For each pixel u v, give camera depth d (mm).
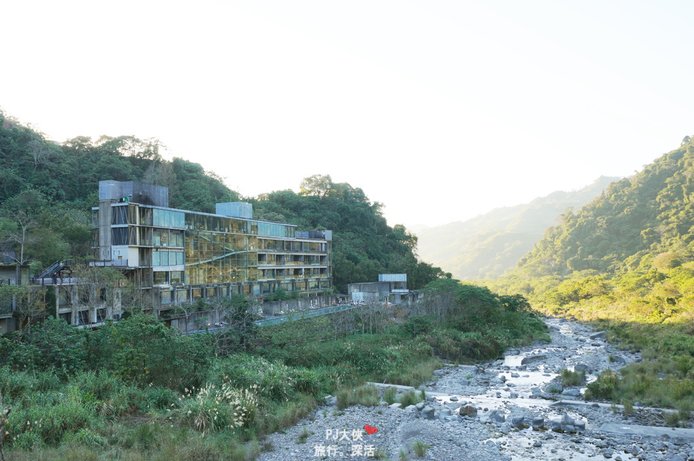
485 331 67438
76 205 82812
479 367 48438
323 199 137250
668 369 40281
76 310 48406
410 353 50812
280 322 59125
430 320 68062
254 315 49062
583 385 38750
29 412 22672
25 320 42312
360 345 48156
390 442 24875
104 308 52094
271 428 26781
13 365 29734
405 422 28000
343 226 132875
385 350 47750
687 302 81875
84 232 64625
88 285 49531
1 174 78938
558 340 71000
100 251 62281
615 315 93750
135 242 61844
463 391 38125
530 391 38000
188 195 104625
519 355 57719
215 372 32281
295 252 95750
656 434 25969
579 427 26938
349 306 81250
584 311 110250
